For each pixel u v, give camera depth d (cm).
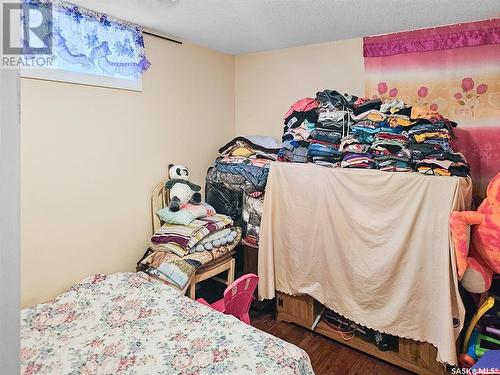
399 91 258
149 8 208
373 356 222
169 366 140
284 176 249
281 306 267
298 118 255
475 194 235
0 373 46
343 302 225
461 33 231
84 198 222
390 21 230
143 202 262
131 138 249
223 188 294
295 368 141
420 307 195
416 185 191
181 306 189
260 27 245
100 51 218
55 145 204
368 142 220
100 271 235
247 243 280
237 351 148
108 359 146
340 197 220
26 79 188
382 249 204
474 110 233
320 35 266
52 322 174
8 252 47
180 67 284
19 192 48
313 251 239
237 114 350
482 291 179
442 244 183
